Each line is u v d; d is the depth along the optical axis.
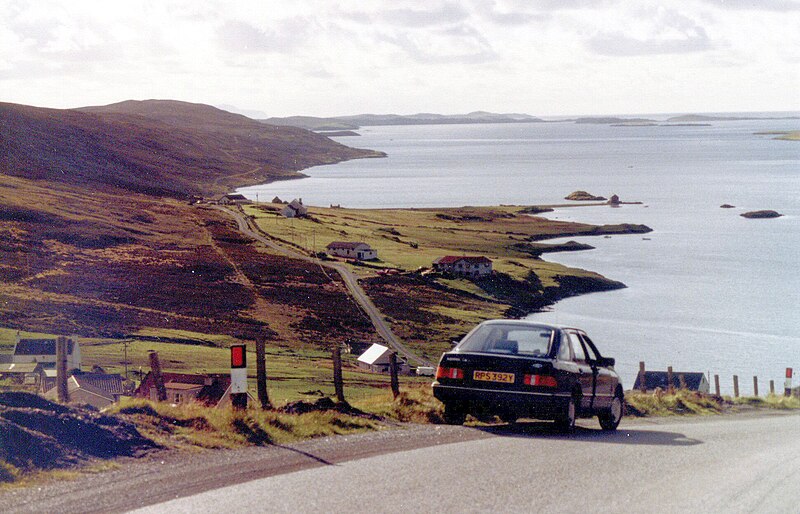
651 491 9.12
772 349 91.12
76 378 57.00
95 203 198.50
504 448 11.73
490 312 124.50
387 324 113.31
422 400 16.88
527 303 130.62
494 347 14.68
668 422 17.95
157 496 8.05
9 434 9.23
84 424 10.26
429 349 100.81
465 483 9.15
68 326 93.62
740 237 191.75
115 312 105.06
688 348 92.00
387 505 8.00
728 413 22.86
